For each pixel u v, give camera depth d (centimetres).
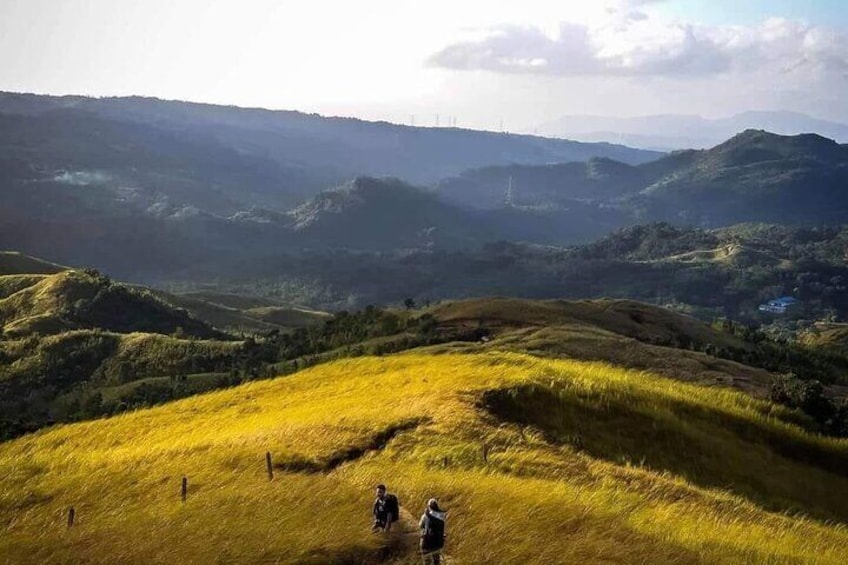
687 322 10038
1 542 2044
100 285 17888
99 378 12281
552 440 3294
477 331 7500
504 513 2016
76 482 2872
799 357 10112
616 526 2023
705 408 4409
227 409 5109
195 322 19138
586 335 6738
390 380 4769
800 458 4275
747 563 1947
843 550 2467
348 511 2052
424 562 1641
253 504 2161
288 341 10856
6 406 11250
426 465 2778
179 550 1789
